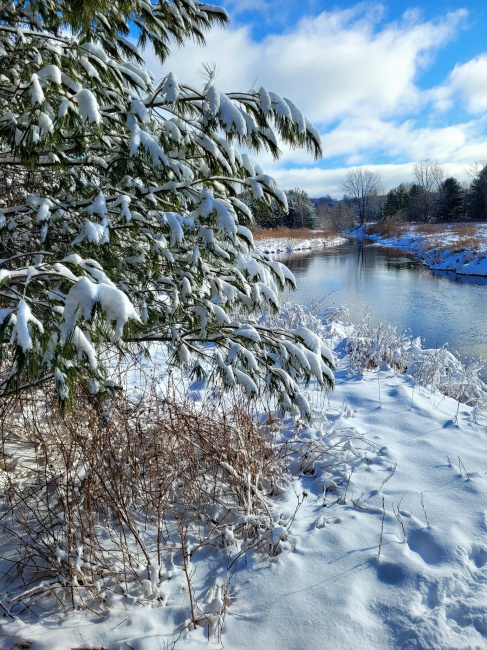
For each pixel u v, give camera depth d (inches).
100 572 84.4
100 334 78.2
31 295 81.9
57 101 84.0
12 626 73.8
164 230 102.3
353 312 466.0
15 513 100.0
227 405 149.6
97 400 94.7
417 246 1263.5
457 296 549.3
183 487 111.6
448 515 102.1
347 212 3085.6
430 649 69.4
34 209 90.4
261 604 80.2
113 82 96.7
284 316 281.9
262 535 96.4
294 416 160.1
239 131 93.4
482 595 79.8
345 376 212.2
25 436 127.0
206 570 89.9
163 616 78.0
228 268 118.3
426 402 174.6
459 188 2148.1
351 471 124.0
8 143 82.0
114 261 98.8
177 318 110.7
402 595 80.7
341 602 79.4
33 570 86.0
